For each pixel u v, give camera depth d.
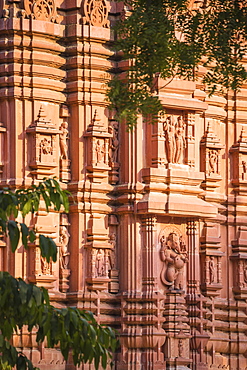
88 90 55.09
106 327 28.70
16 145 53.03
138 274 55.28
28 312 27.00
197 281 57.34
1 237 52.66
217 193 60.00
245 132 62.12
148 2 45.41
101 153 55.19
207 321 58.09
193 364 56.88
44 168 53.44
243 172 61.50
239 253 60.66
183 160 57.25
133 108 45.59
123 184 55.78
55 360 52.91
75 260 54.44
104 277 54.72
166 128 56.25
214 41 45.94
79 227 54.47
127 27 45.38
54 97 54.22
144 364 54.72
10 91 53.25
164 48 44.81
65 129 55.03
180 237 57.03
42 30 53.69
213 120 60.50
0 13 53.78
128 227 55.34
